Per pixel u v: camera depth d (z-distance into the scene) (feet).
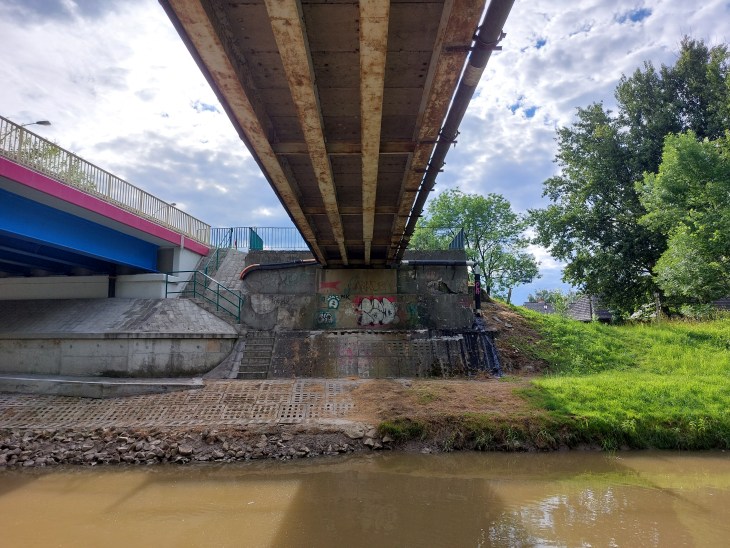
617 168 103.50
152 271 77.56
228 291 70.13
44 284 76.43
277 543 23.61
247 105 25.66
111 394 49.32
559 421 41.19
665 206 75.97
